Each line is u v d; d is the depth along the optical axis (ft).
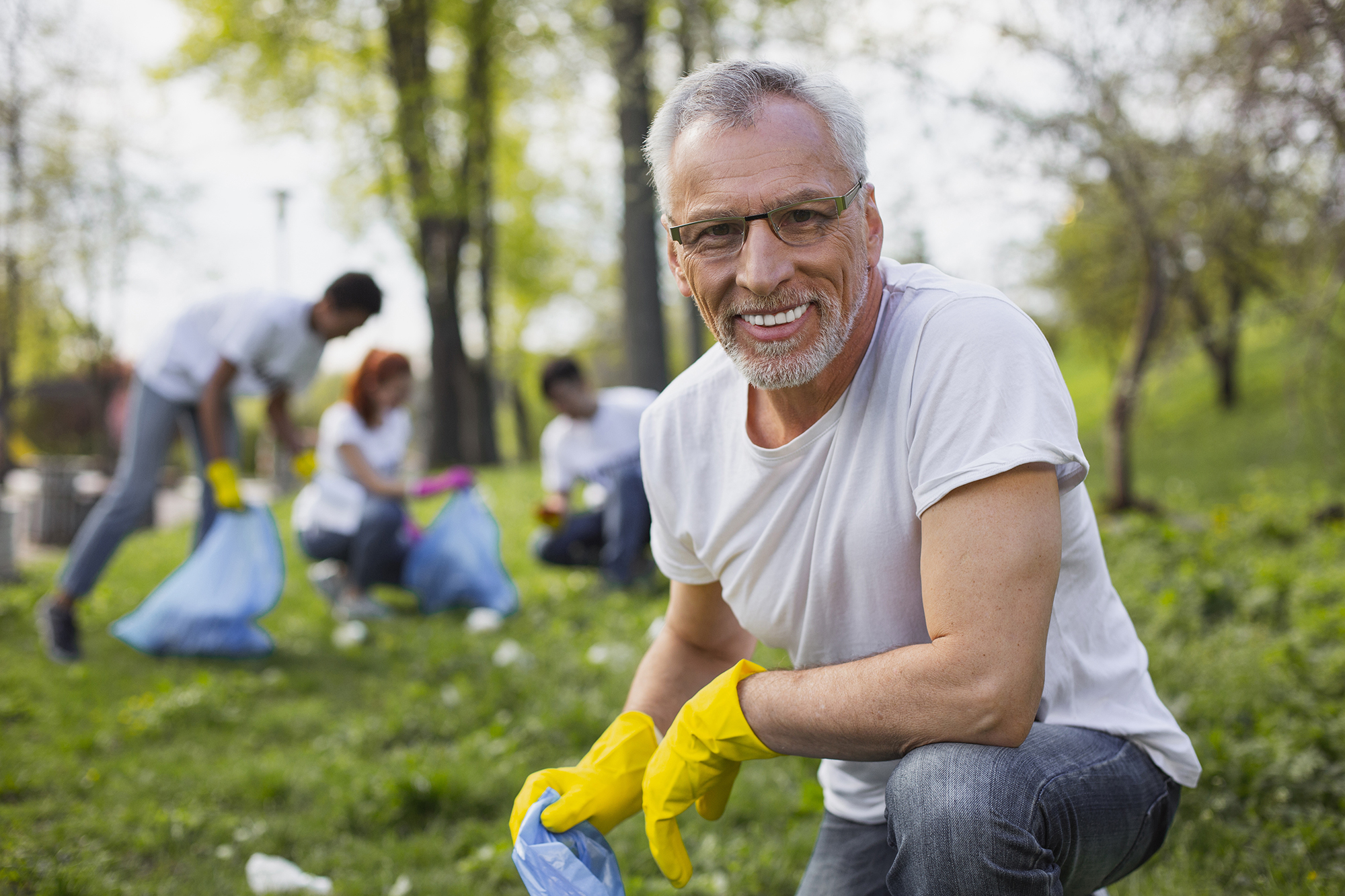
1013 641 4.08
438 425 55.52
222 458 16.08
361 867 8.71
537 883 4.66
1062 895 4.36
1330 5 15.47
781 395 4.84
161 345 16.12
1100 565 5.04
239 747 11.80
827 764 5.95
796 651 5.41
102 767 10.95
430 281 54.65
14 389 50.60
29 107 40.45
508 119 57.47
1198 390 65.31
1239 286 34.47
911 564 4.72
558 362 19.35
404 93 46.73
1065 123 22.20
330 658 15.83
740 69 4.58
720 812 5.20
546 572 21.81
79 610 18.76
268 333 15.90
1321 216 18.48
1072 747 4.57
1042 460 4.17
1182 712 10.38
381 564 18.43
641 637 15.65
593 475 19.31
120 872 8.62
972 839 4.09
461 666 14.79
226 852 8.92
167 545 27.84
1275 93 17.12
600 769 5.17
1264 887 7.12
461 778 10.03
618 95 35.83
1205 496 38.24
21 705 12.78
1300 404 23.47
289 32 47.29
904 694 4.19
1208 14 18.48
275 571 16.07
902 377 4.59
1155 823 4.85
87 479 33.24
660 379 37.29
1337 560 18.92
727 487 5.20
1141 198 23.70
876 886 5.62
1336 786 8.53
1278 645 12.44
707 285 4.59
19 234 41.98
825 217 4.42
